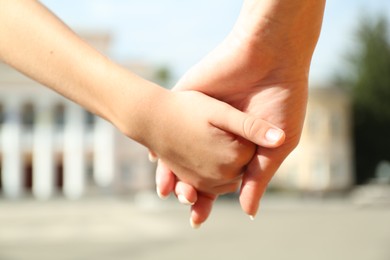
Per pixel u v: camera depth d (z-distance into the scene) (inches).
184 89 64.9
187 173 66.3
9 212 1147.9
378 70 1878.7
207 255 427.5
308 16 55.0
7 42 59.0
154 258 419.2
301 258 397.7
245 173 66.0
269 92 63.0
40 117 1669.5
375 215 947.3
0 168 1734.7
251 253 434.9
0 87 1656.0
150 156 73.4
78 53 59.2
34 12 58.7
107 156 1625.2
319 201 1438.2
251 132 59.1
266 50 58.9
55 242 586.2
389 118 1856.5
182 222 847.7
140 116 59.9
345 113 1614.2
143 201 1396.4
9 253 480.7
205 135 60.7
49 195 1649.9
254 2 56.8
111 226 798.5
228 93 64.2
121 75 60.0
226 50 61.9
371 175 1891.0
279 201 1424.7
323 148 1581.0
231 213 1024.2
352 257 399.9
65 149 1657.2
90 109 61.3
